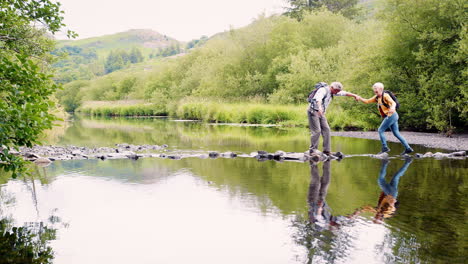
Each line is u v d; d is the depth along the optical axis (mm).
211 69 39719
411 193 5113
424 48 14703
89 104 67062
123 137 15719
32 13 5559
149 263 2926
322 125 9125
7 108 3592
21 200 4906
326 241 3330
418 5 14938
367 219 3947
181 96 44750
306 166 7672
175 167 7609
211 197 5000
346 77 18312
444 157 8773
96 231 3676
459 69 13828
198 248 3217
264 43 36562
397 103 9070
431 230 3584
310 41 34312
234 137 14859
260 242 3328
